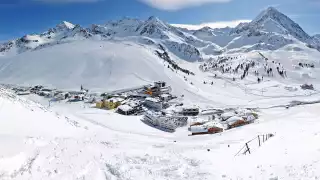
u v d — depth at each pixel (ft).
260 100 492.95
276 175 71.56
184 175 80.84
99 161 80.64
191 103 414.21
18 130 97.55
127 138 156.15
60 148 80.53
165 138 188.85
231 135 191.11
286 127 196.13
